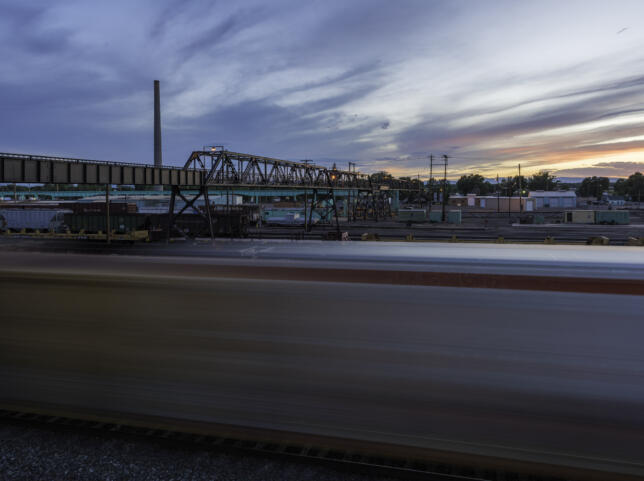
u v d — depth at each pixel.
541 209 126.62
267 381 3.56
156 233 41.97
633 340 3.12
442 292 3.46
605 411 3.04
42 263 4.24
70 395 3.95
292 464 3.86
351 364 3.44
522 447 3.10
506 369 3.21
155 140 102.38
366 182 87.25
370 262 3.93
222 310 3.70
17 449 4.14
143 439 4.20
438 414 3.25
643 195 178.00
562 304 3.27
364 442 3.34
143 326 3.83
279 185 52.28
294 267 3.80
